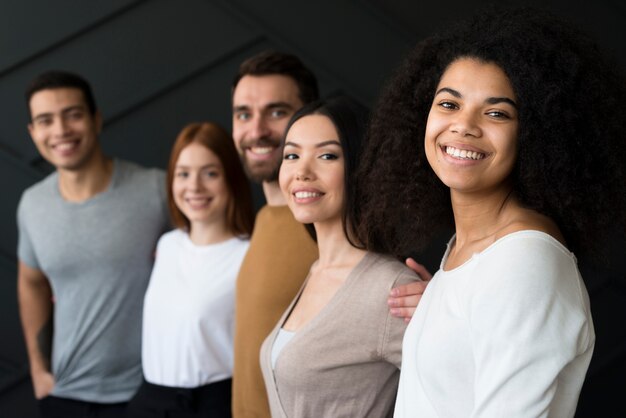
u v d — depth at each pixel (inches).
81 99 106.8
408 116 55.2
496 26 47.9
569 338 41.5
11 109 132.0
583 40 47.9
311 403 62.3
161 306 92.1
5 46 130.9
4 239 134.0
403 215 58.0
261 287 76.5
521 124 46.2
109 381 103.7
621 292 128.2
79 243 104.3
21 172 133.3
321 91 131.3
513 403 41.3
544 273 42.4
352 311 60.9
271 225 78.7
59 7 131.0
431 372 46.9
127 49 132.1
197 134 93.4
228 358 90.2
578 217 47.3
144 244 104.4
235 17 131.5
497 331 42.2
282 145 67.9
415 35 129.9
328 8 130.6
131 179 107.4
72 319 104.7
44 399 106.3
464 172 46.8
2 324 135.2
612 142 47.2
